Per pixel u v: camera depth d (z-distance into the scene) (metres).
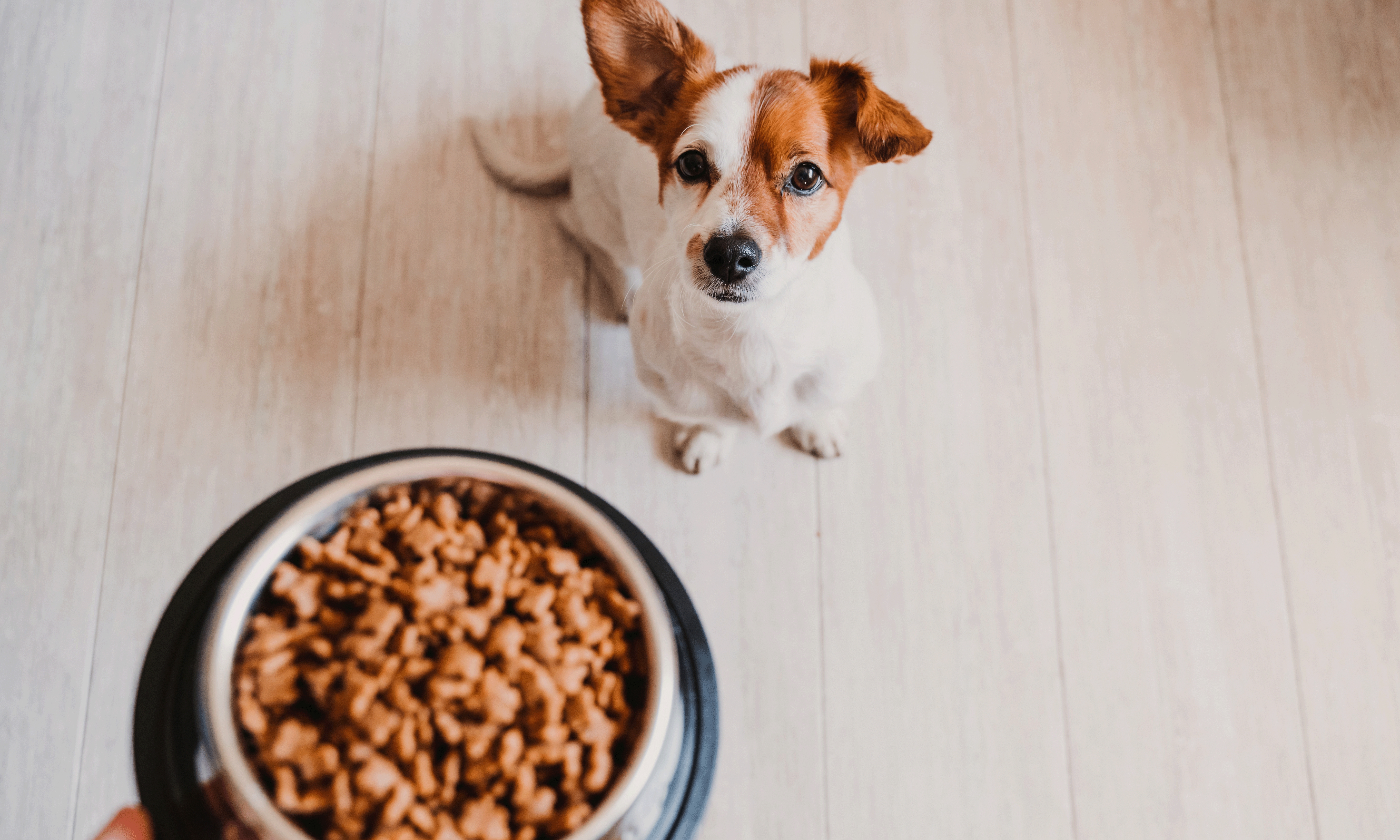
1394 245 1.55
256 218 1.40
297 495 0.72
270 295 1.37
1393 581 1.43
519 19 1.51
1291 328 1.51
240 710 0.57
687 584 1.32
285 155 1.42
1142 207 1.54
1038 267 1.50
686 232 0.93
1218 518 1.43
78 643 1.22
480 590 0.67
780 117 0.91
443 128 1.46
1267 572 1.42
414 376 1.36
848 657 1.32
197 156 1.41
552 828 0.60
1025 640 1.35
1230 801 1.32
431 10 1.49
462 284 1.40
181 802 0.58
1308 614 1.40
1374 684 1.38
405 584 0.65
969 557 1.38
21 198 1.37
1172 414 1.46
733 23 1.53
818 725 1.29
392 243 1.40
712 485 1.36
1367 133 1.59
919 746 1.30
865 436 1.41
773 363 1.08
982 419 1.43
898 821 1.27
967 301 1.47
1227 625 1.39
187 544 1.27
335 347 1.36
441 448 0.74
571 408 1.38
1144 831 1.30
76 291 1.34
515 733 0.61
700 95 0.95
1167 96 1.58
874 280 1.46
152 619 1.24
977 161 1.53
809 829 1.25
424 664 0.62
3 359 1.31
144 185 1.39
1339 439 1.47
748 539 1.35
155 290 1.36
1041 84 1.57
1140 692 1.35
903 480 1.40
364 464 0.73
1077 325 1.48
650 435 1.38
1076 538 1.40
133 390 1.32
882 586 1.35
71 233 1.36
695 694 0.74
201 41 1.45
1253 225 1.54
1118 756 1.33
